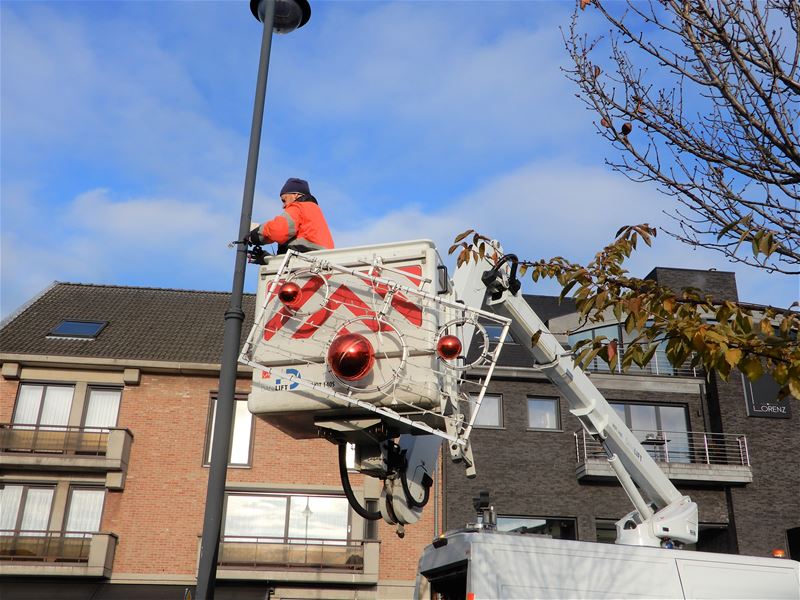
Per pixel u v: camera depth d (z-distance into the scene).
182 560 20.52
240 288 7.02
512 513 22.09
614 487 22.73
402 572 20.84
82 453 21.23
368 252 6.04
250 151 7.54
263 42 8.05
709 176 5.95
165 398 21.95
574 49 6.39
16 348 22.38
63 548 20.48
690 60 5.97
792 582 9.24
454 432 5.68
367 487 21.30
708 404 24.50
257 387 5.87
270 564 20.52
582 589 8.25
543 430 23.06
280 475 21.39
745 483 23.25
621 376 24.27
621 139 6.15
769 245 5.04
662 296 5.15
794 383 4.54
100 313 25.22
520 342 9.23
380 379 5.57
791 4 5.57
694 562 8.87
